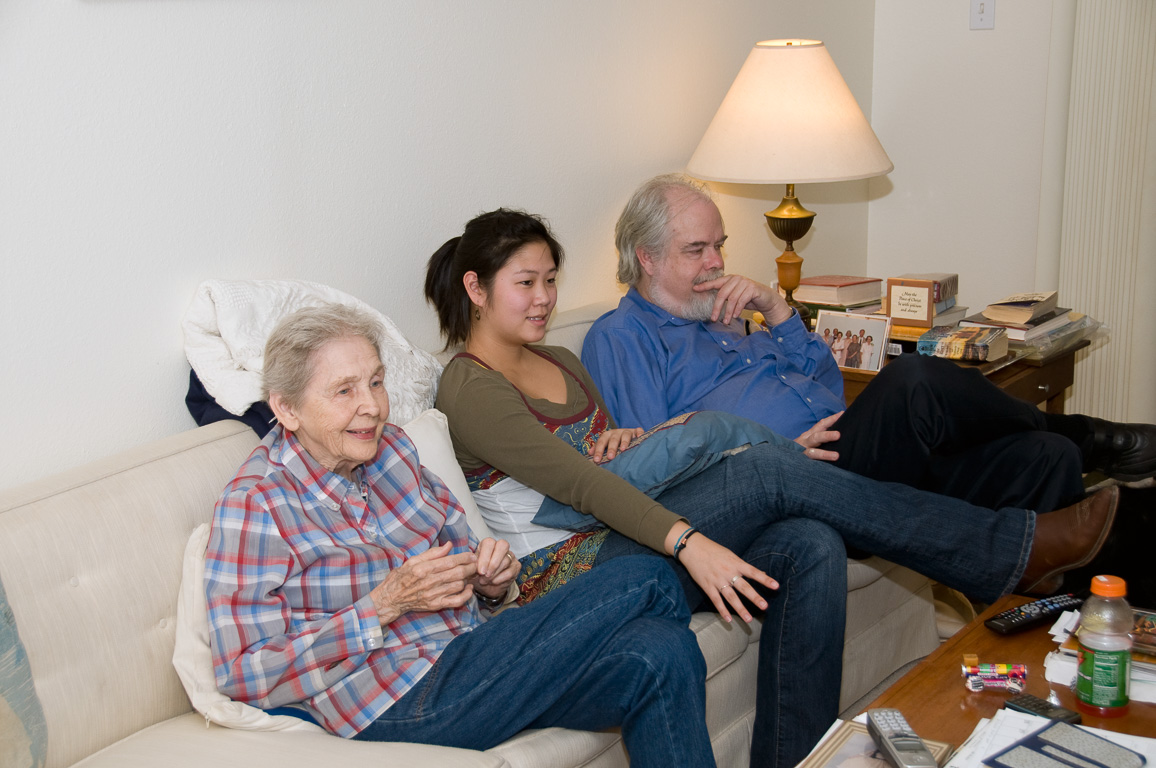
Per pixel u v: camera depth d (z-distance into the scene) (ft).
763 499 5.50
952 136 11.40
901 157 11.79
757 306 7.94
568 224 8.16
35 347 4.87
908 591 6.97
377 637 4.33
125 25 5.06
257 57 5.70
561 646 4.38
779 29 10.19
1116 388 10.65
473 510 5.56
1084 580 5.20
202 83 5.45
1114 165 10.16
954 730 3.98
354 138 6.33
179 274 5.47
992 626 4.78
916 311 9.13
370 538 4.79
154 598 4.41
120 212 5.15
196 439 4.95
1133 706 4.11
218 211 5.62
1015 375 8.77
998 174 11.19
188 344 5.45
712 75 9.49
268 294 5.56
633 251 7.63
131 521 4.42
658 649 4.35
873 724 3.86
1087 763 3.57
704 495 5.66
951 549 5.31
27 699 3.72
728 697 5.59
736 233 10.24
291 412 4.61
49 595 4.06
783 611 5.38
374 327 4.74
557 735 4.58
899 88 11.62
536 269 6.09
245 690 4.26
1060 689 4.27
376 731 4.44
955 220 11.60
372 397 4.58
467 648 4.48
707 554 5.16
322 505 4.65
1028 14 10.63
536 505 5.93
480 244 6.09
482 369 5.97
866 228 12.19
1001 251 11.35
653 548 5.32
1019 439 6.20
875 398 6.16
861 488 5.48
